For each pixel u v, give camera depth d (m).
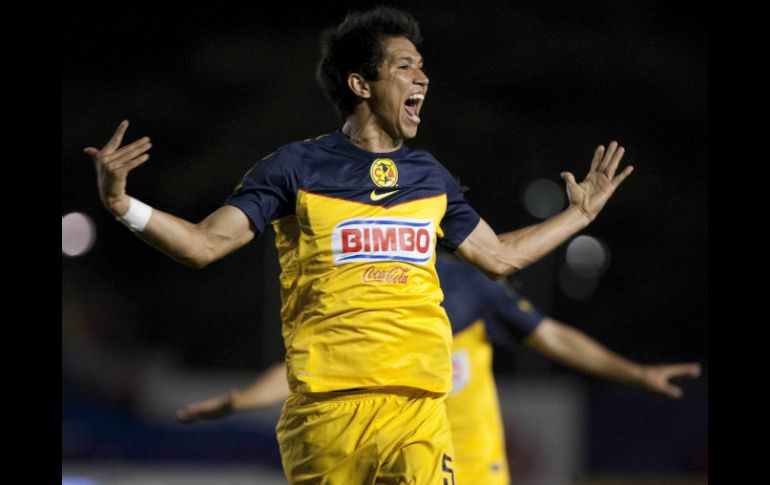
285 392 28.50
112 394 64.69
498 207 97.06
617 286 95.12
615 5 101.44
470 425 28.61
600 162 21.89
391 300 19.50
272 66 100.38
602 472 56.94
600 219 98.50
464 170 97.19
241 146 97.88
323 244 19.50
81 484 51.06
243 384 64.81
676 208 99.12
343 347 19.41
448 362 19.95
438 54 100.00
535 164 97.44
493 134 97.50
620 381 29.89
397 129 20.31
